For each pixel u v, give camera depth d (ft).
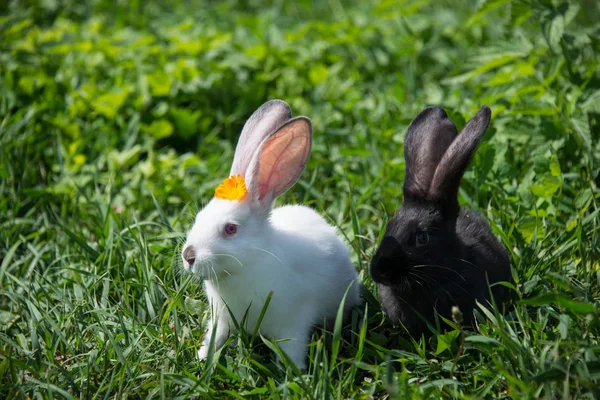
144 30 35.63
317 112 28.63
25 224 23.02
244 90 29.68
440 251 17.24
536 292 18.13
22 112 28.07
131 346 16.42
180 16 38.17
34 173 25.31
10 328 18.67
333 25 34.09
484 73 29.37
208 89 29.78
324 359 15.23
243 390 15.76
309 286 17.70
